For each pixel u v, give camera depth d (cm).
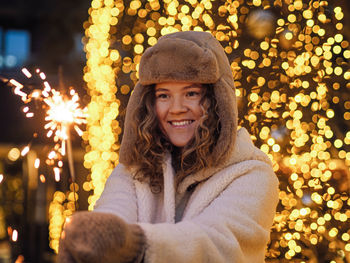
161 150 171
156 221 167
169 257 126
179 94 161
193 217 157
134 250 121
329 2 353
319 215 314
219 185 158
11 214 898
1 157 898
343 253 317
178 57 156
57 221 633
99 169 404
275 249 297
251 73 314
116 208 164
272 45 302
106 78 412
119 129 415
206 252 134
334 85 324
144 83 162
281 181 315
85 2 841
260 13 346
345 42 321
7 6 963
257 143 308
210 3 312
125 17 437
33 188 800
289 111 307
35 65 844
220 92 159
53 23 845
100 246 114
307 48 301
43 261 764
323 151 317
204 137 159
